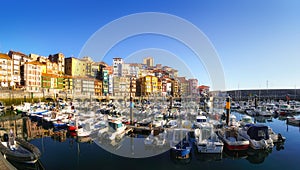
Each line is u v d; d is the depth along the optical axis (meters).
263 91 87.50
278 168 14.91
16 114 39.12
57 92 62.84
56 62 80.75
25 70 62.91
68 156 16.58
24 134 23.31
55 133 23.47
